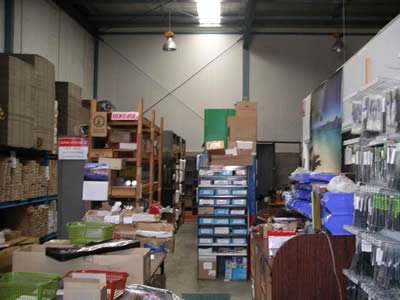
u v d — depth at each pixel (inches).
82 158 163.0
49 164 204.2
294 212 167.9
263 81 395.5
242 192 207.0
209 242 206.7
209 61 396.5
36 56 170.4
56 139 201.5
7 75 146.9
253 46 397.7
